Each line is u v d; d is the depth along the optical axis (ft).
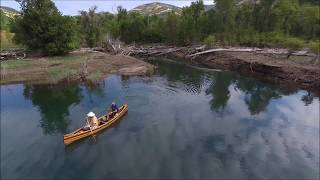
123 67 200.03
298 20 293.43
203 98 130.52
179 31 317.83
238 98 131.95
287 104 121.49
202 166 70.49
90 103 121.39
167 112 109.60
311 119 103.09
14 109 114.83
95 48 277.44
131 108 113.80
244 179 65.31
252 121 101.19
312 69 159.94
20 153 77.25
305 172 68.39
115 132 91.09
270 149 79.87
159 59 271.28
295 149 79.92
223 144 82.64
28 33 221.25
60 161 73.26
